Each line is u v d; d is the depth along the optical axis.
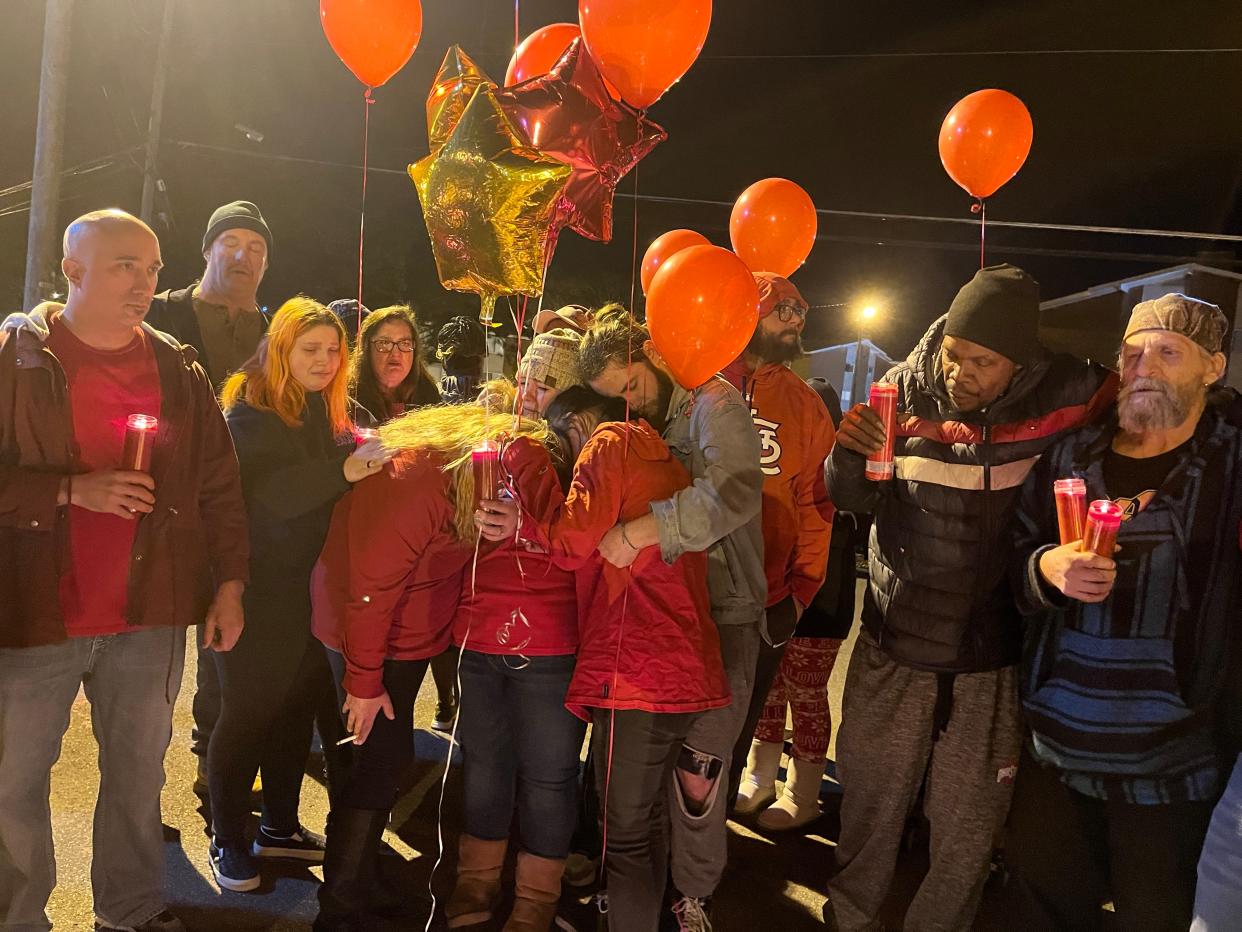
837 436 2.71
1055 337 16.66
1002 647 2.58
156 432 2.48
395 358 3.70
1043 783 2.38
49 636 2.34
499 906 3.00
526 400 2.85
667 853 2.63
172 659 2.61
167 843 3.25
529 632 2.57
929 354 2.69
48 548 2.34
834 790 4.21
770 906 3.21
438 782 3.92
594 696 2.42
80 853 3.09
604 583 2.47
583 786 3.32
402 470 2.54
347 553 2.70
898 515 2.67
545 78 2.44
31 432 2.36
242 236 3.95
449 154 2.43
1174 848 2.20
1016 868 2.43
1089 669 2.27
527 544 2.60
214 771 2.95
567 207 2.56
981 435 2.54
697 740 2.68
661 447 2.53
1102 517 2.13
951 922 2.65
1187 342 2.21
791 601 3.23
